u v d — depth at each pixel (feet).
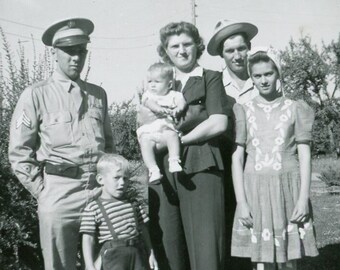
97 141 13.78
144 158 13.41
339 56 108.99
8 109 17.30
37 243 16.22
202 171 13.25
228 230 14.97
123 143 21.90
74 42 13.41
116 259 12.59
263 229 13.26
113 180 12.80
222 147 14.51
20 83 17.72
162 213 13.57
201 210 13.25
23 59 18.03
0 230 15.25
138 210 13.29
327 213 36.58
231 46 15.70
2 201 15.58
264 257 13.20
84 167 13.42
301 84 110.63
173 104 13.29
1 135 16.46
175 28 13.70
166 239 13.53
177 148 13.15
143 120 13.87
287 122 13.43
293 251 13.16
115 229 12.69
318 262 20.92
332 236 26.76
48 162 13.33
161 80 13.53
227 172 14.75
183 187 13.41
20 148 13.24
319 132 111.34
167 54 14.28
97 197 13.17
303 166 13.35
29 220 15.89
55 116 13.39
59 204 13.08
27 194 16.07
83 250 12.84
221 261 13.35
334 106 109.70
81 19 13.75
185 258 13.92
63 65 13.65
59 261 13.25
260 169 13.43
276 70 13.56
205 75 13.70
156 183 13.24
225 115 13.30
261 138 13.53
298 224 13.29
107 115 14.87
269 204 13.28
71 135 13.38
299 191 13.33
